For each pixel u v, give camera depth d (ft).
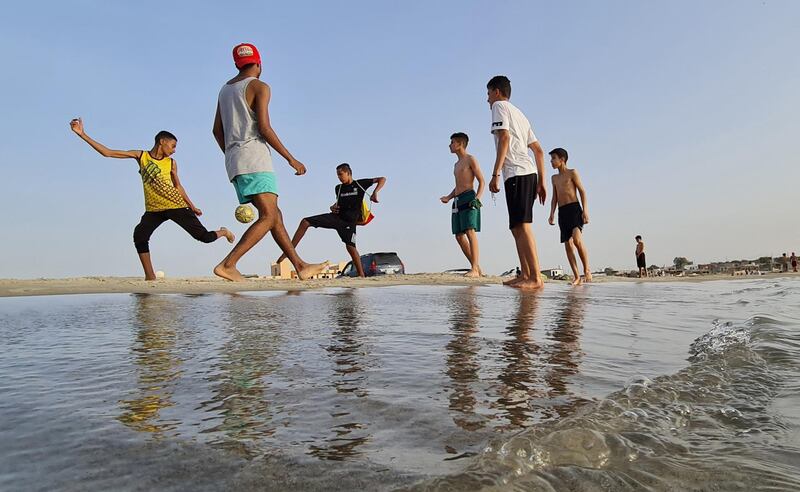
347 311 10.75
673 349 6.64
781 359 5.74
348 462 2.90
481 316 10.11
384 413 3.82
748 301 14.65
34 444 3.19
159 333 7.58
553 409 3.93
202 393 4.39
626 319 9.93
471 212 31.35
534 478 2.69
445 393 4.40
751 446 3.25
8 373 5.08
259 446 3.16
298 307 11.51
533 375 5.07
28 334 7.47
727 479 2.74
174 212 22.70
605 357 6.02
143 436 3.34
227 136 19.47
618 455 3.05
